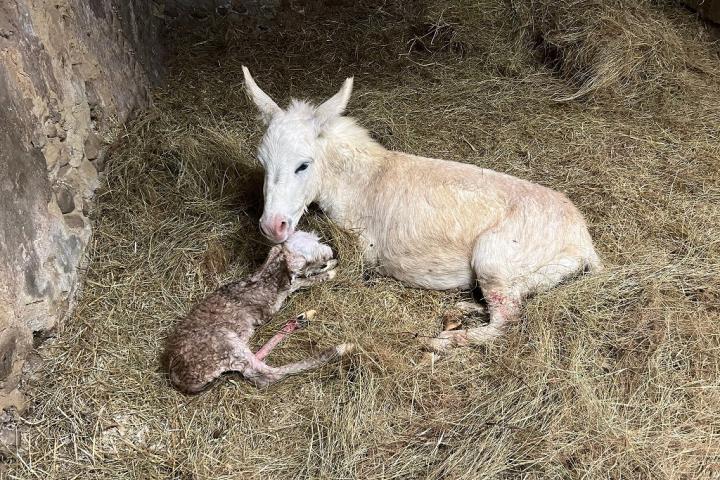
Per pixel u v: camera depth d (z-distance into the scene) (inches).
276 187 94.3
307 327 96.2
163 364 90.4
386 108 139.2
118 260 103.7
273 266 95.2
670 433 80.5
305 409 86.9
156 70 148.9
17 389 84.2
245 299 94.1
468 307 99.5
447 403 86.5
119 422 85.0
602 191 117.3
